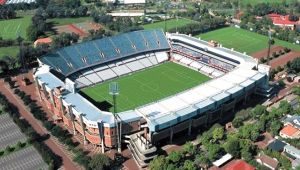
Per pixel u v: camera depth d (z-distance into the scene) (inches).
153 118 6993.1
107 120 6934.1
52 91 7869.1
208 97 7775.6
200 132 7667.3
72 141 7298.2
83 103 7559.1
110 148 7135.8
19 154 6973.4
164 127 6904.5
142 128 7219.5
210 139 7121.1
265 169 6314.0
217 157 6673.2
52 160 6550.2
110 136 6919.3
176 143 7332.7
